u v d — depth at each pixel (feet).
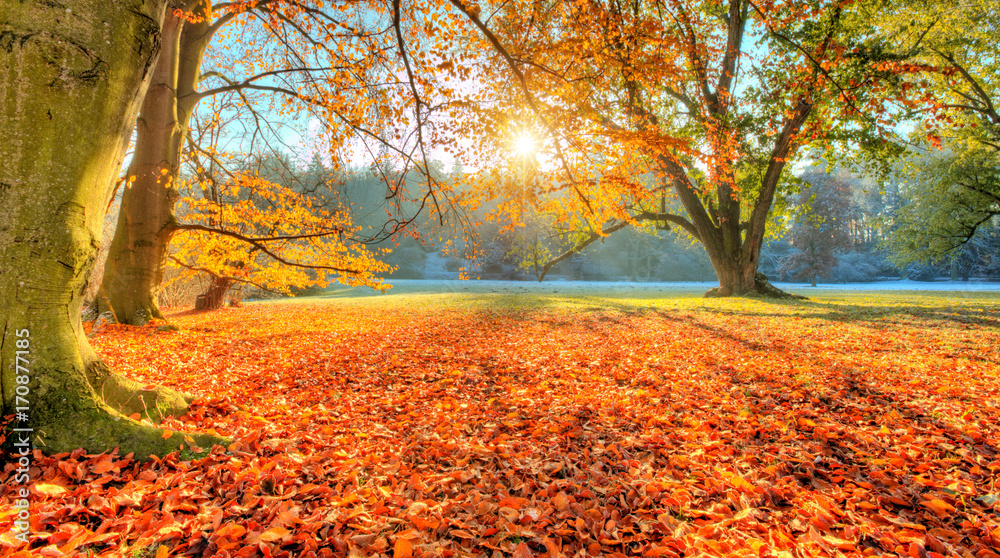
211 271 47.01
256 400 15.24
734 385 17.47
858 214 157.17
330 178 33.19
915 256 75.00
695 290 112.16
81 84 8.73
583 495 8.45
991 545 6.87
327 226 40.29
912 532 7.27
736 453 10.82
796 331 31.58
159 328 31.19
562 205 29.60
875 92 43.09
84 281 9.71
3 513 6.64
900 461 9.94
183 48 33.83
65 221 8.84
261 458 9.39
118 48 9.28
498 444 11.18
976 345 23.48
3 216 8.20
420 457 10.42
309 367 21.57
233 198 46.24
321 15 22.41
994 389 15.38
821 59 38.17
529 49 23.31
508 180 27.12
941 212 69.15
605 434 12.15
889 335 28.19
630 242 208.33
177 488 7.88
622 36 22.91
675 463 10.12
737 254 70.38
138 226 32.19
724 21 52.49
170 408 11.62
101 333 28.76
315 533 6.89
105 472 8.04
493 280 181.16
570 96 24.12
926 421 12.62
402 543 6.49
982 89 55.93
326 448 10.68
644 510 8.04
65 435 8.55
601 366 22.11
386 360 23.93
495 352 26.43
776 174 60.85
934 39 49.42
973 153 62.13
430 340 31.50
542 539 6.95
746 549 6.84
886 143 49.75
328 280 49.37
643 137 25.58
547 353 26.07
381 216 141.69
